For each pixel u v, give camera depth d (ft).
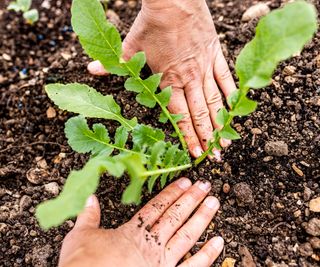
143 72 1.80
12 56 2.15
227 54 1.86
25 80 2.06
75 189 1.09
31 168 1.78
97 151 1.45
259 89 1.74
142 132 1.43
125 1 2.22
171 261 1.44
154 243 1.43
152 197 1.61
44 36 2.21
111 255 1.32
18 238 1.63
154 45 1.61
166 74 1.65
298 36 1.06
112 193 1.65
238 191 1.57
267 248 1.52
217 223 1.57
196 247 1.53
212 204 1.55
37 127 1.88
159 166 1.54
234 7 2.06
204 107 1.62
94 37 1.42
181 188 1.56
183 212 1.51
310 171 1.59
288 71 1.75
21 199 1.70
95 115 1.49
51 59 2.09
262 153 1.63
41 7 2.29
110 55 1.45
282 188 1.58
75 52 2.05
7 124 1.91
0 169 1.77
